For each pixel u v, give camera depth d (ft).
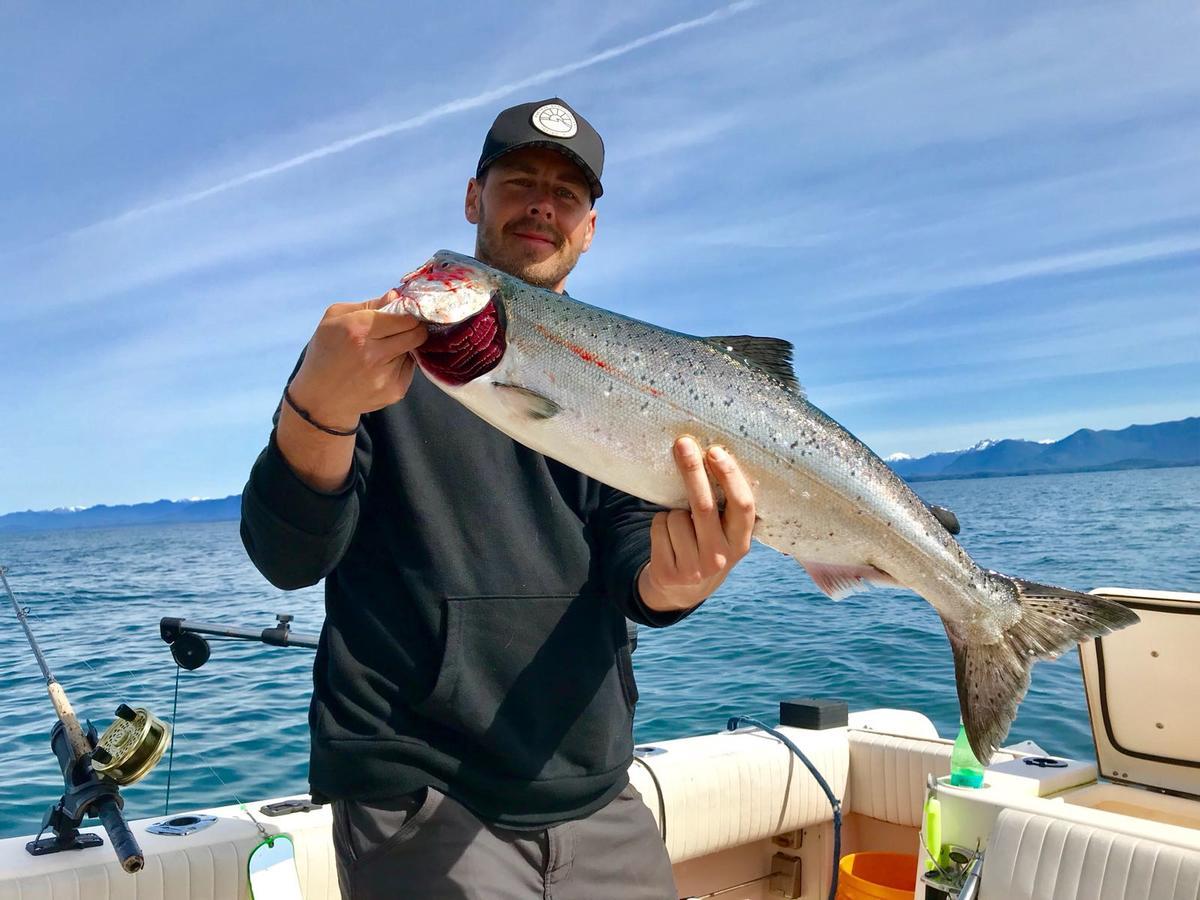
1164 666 10.23
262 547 6.27
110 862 8.80
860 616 42.19
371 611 7.11
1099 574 59.88
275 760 22.06
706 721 25.53
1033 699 25.50
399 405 7.33
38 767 22.67
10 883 8.27
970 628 8.57
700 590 6.81
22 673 34.14
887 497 8.13
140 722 8.96
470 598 7.06
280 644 12.46
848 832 14.07
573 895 7.27
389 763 6.83
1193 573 58.70
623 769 7.77
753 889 14.01
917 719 15.28
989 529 106.32
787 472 7.75
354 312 5.92
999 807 9.78
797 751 13.26
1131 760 10.82
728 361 7.73
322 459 6.07
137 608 54.34
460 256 7.09
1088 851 8.82
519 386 6.95
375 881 6.81
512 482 7.43
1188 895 8.09
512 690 7.10
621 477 7.23
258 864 8.71
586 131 8.63
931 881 10.05
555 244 8.66
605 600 7.72
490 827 6.97
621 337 7.37
